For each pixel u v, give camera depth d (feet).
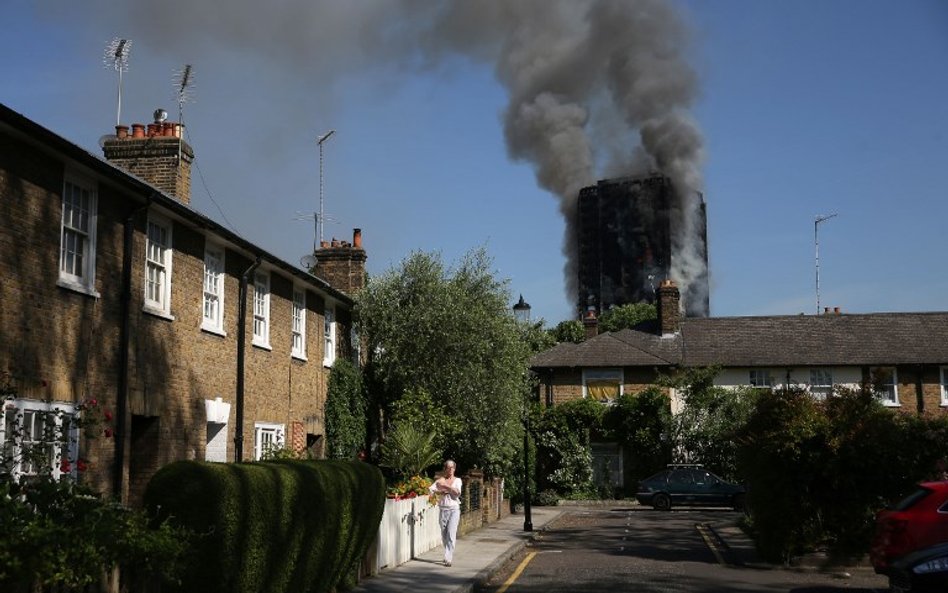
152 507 25.57
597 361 139.95
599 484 136.77
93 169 42.73
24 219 38.58
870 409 55.47
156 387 49.39
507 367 82.84
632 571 52.01
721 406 130.62
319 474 35.42
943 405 129.80
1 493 21.07
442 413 78.02
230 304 59.41
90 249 43.80
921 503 41.22
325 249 87.61
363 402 81.46
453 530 52.75
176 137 62.18
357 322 84.28
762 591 43.78
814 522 54.13
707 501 116.06
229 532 26.55
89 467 42.42
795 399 56.13
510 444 85.51
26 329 38.45
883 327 140.15
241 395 59.82
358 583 44.50
